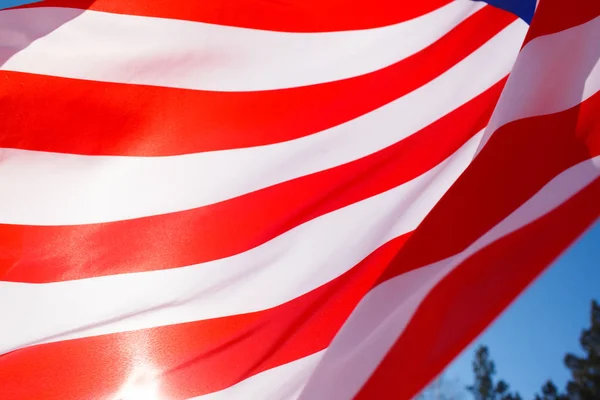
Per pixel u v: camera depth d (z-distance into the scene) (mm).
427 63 4418
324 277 3779
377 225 3898
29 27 4145
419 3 4578
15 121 4109
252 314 3742
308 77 4402
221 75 4332
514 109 2869
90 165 4168
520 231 2465
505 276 2348
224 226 4031
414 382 2271
